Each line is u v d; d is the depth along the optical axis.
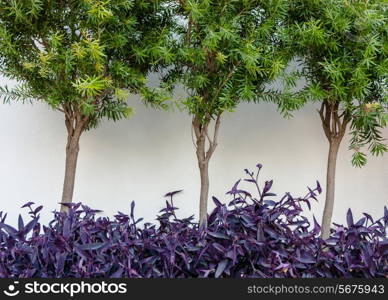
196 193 4.00
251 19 2.76
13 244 1.26
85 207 1.45
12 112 3.87
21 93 2.79
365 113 2.85
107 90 2.78
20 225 1.35
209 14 2.59
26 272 1.18
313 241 1.28
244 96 2.77
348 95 2.90
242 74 2.83
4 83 3.72
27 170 3.88
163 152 4.00
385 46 2.68
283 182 4.05
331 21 2.67
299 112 4.07
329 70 2.69
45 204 3.88
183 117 4.01
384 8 2.72
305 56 3.05
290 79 2.86
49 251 1.22
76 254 1.25
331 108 3.29
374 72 2.75
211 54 2.77
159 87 2.92
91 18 2.42
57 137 3.91
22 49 2.70
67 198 3.09
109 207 3.94
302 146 4.07
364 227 1.29
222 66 2.80
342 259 1.29
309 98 3.07
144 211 3.96
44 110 3.90
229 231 1.23
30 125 3.90
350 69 2.75
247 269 1.25
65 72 2.52
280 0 2.58
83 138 3.94
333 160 3.36
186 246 1.27
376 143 3.12
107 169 3.96
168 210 1.49
